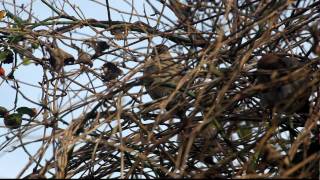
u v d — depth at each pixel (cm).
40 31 810
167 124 724
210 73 695
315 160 636
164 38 777
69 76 757
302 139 641
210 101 703
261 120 734
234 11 755
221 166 681
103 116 696
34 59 793
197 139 718
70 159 717
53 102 736
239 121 743
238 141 755
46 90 755
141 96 714
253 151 721
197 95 701
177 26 773
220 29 701
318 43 695
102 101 698
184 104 698
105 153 723
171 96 664
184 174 622
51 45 795
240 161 702
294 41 779
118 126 664
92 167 725
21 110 766
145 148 705
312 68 739
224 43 725
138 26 800
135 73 706
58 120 701
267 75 702
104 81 763
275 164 675
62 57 766
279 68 707
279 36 751
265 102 712
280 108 677
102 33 783
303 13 782
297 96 654
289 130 729
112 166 728
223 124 743
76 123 683
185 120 687
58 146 663
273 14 709
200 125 622
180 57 730
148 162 684
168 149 726
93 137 714
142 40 778
